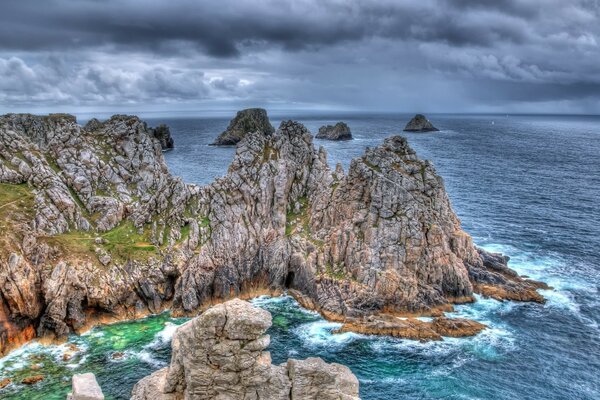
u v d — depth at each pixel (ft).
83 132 422.00
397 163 328.29
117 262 302.66
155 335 270.46
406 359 245.86
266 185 344.90
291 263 322.34
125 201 372.58
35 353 250.16
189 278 301.02
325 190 346.95
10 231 284.20
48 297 267.59
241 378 127.85
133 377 231.91
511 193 572.92
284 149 374.63
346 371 147.43
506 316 285.84
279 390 130.41
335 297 292.40
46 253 285.84
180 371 132.67
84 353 251.39
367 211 313.73
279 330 274.16
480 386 225.15
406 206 309.42
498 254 350.23
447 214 326.85
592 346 256.32
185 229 330.34
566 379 230.27
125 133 423.64
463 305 297.94
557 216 477.77
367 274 293.23
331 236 318.04
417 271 299.99
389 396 218.59
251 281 320.91
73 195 361.51
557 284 327.67
